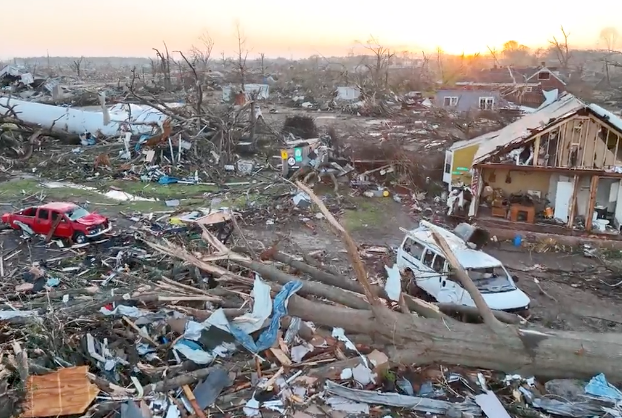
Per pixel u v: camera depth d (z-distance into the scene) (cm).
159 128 3556
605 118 2022
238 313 1109
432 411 957
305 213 2444
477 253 1502
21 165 3288
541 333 1071
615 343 1044
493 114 4638
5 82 7544
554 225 2183
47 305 1244
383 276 1695
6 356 963
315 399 966
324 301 1292
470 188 2377
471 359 1058
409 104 6894
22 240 1930
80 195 2692
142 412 886
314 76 11344
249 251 1524
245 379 1001
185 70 8875
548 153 2120
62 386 878
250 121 4053
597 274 1825
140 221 2234
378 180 2964
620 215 2173
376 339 1087
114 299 1209
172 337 1118
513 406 977
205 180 3058
